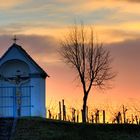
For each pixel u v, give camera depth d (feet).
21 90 354.33
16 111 353.92
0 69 353.51
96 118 394.11
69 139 292.61
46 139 291.79
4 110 355.15
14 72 355.15
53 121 310.86
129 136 301.02
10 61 351.87
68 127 305.12
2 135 303.27
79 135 297.74
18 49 351.46
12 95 354.95
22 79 354.13
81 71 396.78
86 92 391.65
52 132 299.17
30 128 303.89
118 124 309.83
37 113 352.28
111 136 299.38
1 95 355.97
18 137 296.51
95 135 298.56
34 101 352.49
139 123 325.21
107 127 306.76
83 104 387.75
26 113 353.92
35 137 294.46
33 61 351.87
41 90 354.95
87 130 302.66
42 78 355.15
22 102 354.33
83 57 398.42
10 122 312.09
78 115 398.21
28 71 353.92
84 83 394.32
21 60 351.46
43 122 309.83
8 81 355.15
